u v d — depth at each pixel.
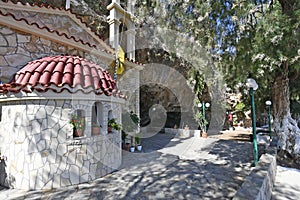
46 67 5.63
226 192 4.97
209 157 8.73
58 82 5.22
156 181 5.65
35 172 4.96
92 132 5.93
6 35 5.81
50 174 5.01
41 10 7.41
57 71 5.50
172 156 8.86
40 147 5.00
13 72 5.90
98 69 6.75
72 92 5.23
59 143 5.14
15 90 5.00
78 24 8.80
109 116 6.66
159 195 4.76
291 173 6.77
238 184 5.49
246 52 7.60
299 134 9.00
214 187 5.27
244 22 7.66
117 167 6.88
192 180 5.77
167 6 9.95
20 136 5.13
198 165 7.38
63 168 5.15
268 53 6.66
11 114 5.34
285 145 8.94
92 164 5.68
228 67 9.51
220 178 5.95
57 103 5.16
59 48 7.18
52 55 6.94
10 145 5.27
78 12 11.19
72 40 7.33
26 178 4.98
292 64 7.22
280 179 6.20
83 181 5.43
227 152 9.84
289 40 6.17
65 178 5.16
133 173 6.33
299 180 6.11
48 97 5.00
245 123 24.02
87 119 5.59
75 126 5.37
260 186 3.76
